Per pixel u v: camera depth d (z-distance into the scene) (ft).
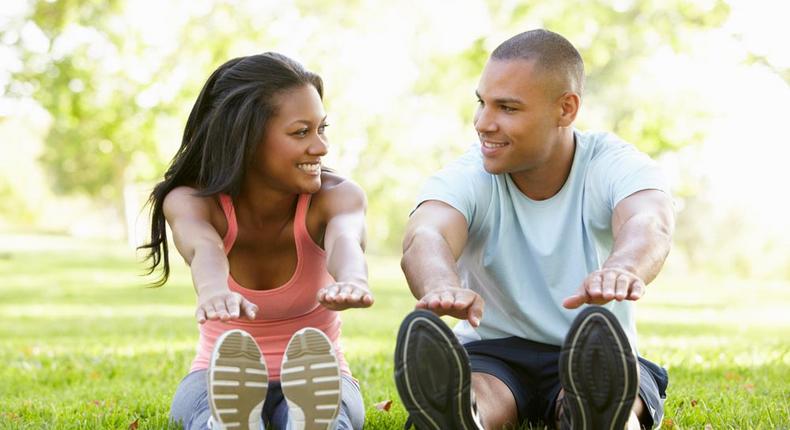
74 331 25.75
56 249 84.07
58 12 55.77
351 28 68.13
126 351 19.79
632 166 8.93
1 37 55.67
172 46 60.85
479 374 9.00
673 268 81.51
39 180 154.61
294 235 9.25
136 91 59.52
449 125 73.61
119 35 57.11
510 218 9.31
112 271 58.44
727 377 14.28
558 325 9.25
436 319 6.93
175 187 9.24
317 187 8.95
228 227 9.08
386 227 101.40
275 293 9.38
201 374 9.40
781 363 16.08
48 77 56.39
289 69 8.79
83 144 73.77
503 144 8.70
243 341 7.48
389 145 73.15
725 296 43.34
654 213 8.46
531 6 59.41
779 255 75.87
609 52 61.36
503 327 9.42
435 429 7.13
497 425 8.66
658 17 60.08
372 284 46.24
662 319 29.68
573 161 9.22
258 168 8.90
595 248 9.25
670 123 62.49
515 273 9.31
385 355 17.39
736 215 78.95
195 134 9.09
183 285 47.78
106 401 12.21
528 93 8.54
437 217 8.87
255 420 7.54
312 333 7.56
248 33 63.26
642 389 8.54
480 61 62.44
